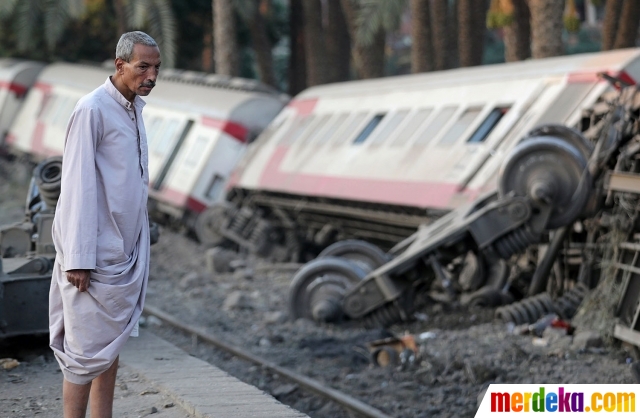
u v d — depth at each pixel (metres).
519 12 48.72
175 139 48.97
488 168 28.56
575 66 28.91
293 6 70.00
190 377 14.10
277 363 21.39
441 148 31.92
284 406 12.16
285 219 43.25
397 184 32.78
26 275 16.83
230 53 58.00
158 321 25.36
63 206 9.12
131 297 9.46
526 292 26.52
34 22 65.31
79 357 9.32
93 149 9.19
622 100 23.06
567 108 27.66
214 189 46.09
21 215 47.78
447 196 29.58
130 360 15.59
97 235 9.22
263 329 25.56
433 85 35.78
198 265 39.69
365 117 38.62
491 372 18.59
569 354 19.86
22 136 68.19
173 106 50.91
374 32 45.62
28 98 70.69
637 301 19.70
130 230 9.47
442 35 52.03
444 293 28.22
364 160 36.00
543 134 23.80
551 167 23.12
